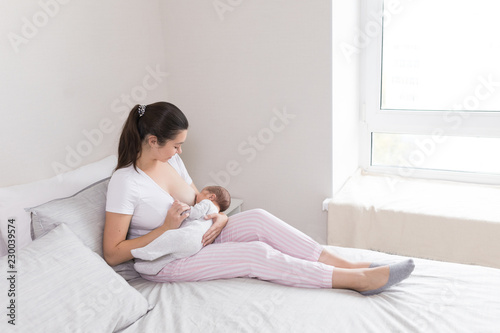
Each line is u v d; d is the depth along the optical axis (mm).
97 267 1604
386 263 1778
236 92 2664
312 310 1549
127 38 2477
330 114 2463
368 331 1428
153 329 1499
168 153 1874
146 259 1790
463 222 2227
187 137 2871
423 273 1751
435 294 1608
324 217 2641
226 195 2154
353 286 1690
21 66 1936
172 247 1810
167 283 1841
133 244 1807
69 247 1608
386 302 1592
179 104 2824
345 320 1488
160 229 1852
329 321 1485
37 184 1918
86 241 1770
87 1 2207
